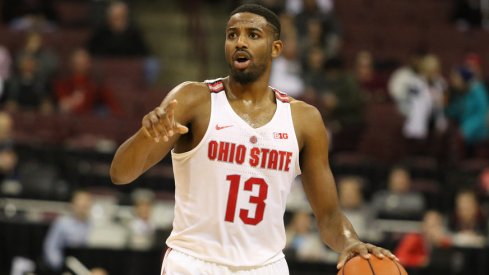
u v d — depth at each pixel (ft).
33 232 73.61
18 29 108.88
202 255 29.32
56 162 86.89
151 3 126.11
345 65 111.04
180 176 29.66
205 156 29.14
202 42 115.44
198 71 117.60
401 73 101.24
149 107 98.78
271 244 29.89
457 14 121.08
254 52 29.32
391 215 80.07
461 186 85.46
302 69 99.91
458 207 79.46
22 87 97.50
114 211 79.82
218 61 120.37
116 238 73.41
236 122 29.32
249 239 29.50
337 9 120.06
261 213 29.45
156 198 83.05
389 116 99.66
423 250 68.03
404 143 98.07
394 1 120.98
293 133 29.94
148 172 86.53
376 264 28.89
